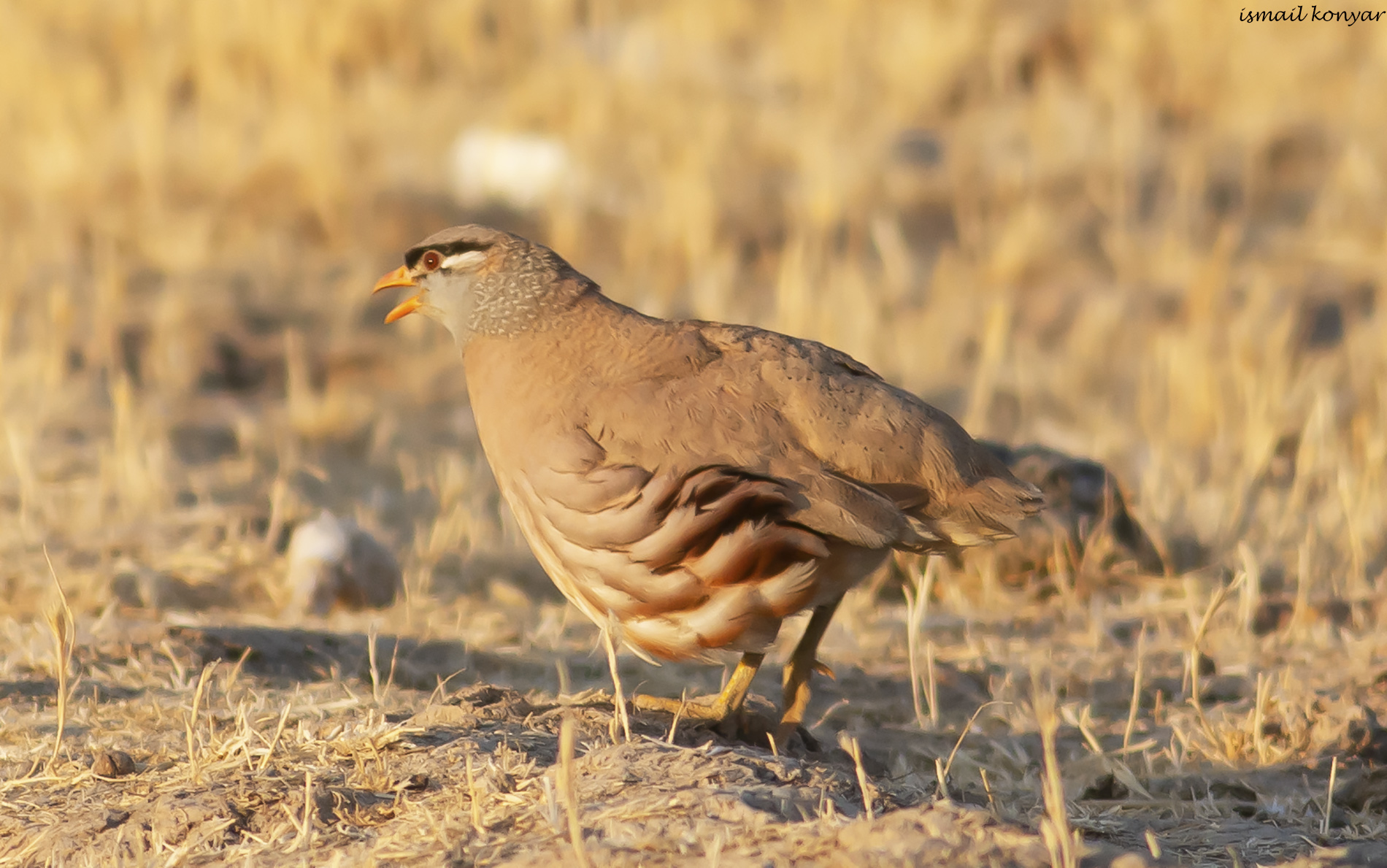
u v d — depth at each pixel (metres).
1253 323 17.28
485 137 22.41
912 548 7.13
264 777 6.47
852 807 5.97
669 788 6.02
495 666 9.32
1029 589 11.27
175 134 22.56
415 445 15.26
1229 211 21.80
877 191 21.91
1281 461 14.55
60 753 6.96
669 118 23.14
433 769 6.46
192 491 13.16
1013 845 5.36
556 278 7.46
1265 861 6.27
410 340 18.16
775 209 21.44
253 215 20.77
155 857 5.83
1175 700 9.05
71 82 22.62
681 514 6.73
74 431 14.45
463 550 12.11
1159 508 12.84
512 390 7.31
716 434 6.92
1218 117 24.06
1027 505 7.06
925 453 7.00
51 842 6.02
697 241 19.83
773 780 6.22
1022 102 24.48
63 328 15.80
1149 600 10.99
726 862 5.22
